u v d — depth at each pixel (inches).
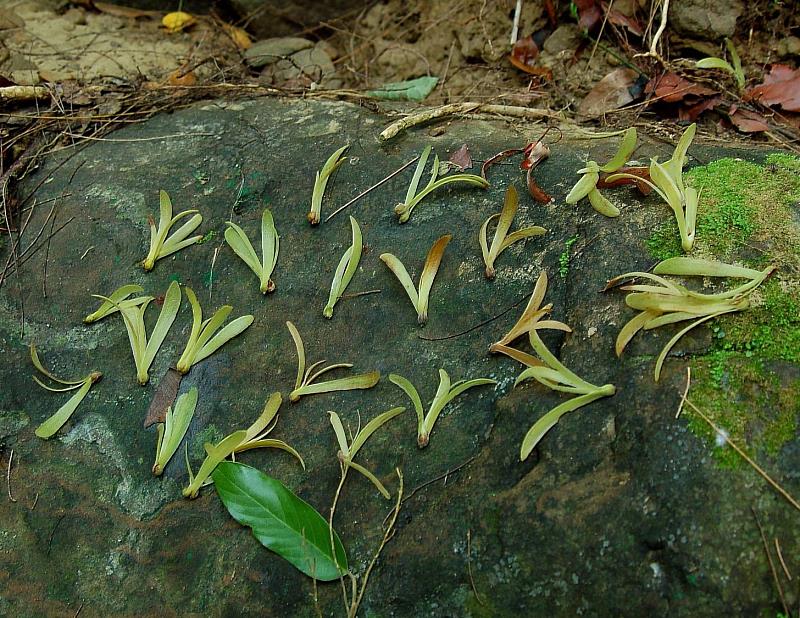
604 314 21.3
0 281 25.7
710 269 20.6
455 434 21.3
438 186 24.9
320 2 39.8
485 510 20.0
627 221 22.7
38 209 27.1
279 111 29.5
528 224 23.7
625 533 18.7
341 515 21.0
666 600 18.1
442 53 36.9
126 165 28.0
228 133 28.6
